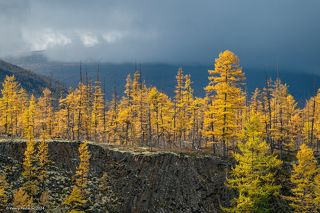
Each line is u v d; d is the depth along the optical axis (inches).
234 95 2042.3
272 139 2691.9
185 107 3129.9
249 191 1582.2
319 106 3257.9
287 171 2186.3
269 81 2655.0
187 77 2928.2
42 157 2058.3
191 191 2123.5
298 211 1809.8
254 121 1683.1
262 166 1697.8
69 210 1974.7
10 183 2014.0
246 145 1644.9
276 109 2817.4
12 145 2194.9
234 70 2021.4
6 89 3208.7
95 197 2087.8
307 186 1809.8
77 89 3334.2
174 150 2362.2
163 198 2108.8
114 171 2220.7
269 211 1801.2
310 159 1833.2
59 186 2091.5
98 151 2295.8
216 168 2180.1
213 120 2057.1
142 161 2206.0
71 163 2229.3
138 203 2100.1
